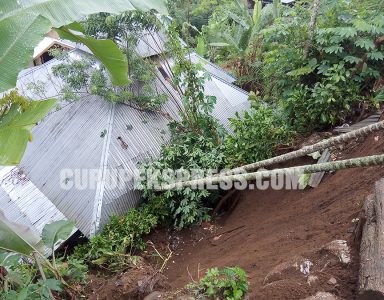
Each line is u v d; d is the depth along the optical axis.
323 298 2.54
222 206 6.53
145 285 3.68
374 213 2.88
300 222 4.27
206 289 3.14
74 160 6.88
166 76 7.60
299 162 5.57
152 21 6.29
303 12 6.54
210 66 9.62
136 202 6.61
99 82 6.89
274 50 6.42
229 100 8.26
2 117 2.75
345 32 5.29
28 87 7.27
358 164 2.90
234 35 10.42
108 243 5.66
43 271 3.67
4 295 3.05
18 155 2.48
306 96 5.87
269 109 6.20
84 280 4.05
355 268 2.74
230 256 4.53
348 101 5.61
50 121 7.63
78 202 6.43
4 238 3.38
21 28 2.52
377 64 5.74
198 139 6.53
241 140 5.92
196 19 12.85
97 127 7.02
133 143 6.91
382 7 5.86
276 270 3.11
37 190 6.89
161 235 6.21
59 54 7.11
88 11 2.74
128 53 6.69
